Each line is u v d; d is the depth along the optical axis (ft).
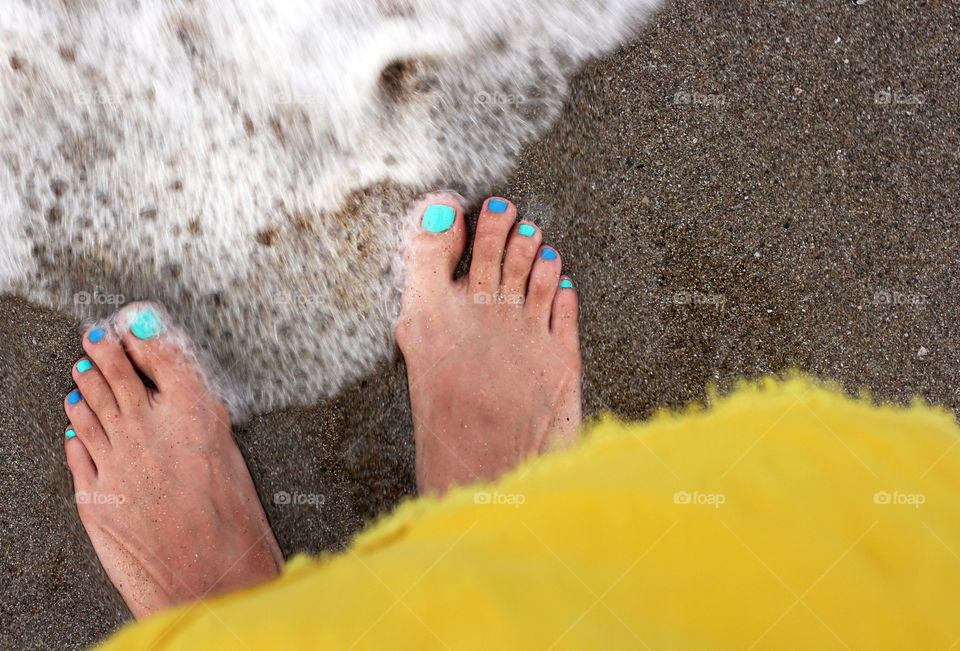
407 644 2.13
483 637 2.04
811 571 2.30
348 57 4.32
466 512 3.30
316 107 4.35
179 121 4.34
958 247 4.38
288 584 2.98
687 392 4.44
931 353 4.42
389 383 4.52
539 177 4.45
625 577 2.27
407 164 4.42
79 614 4.48
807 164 4.36
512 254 4.49
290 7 4.28
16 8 4.21
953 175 4.37
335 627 2.23
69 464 4.48
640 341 4.47
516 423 4.50
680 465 3.01
